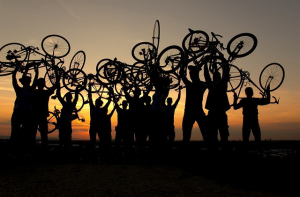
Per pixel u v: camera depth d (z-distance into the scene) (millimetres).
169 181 3998
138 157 6312
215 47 6711
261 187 3582
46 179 3947
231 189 3545
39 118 5965
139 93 6582
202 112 5613
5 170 4539
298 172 3938
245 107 6473
